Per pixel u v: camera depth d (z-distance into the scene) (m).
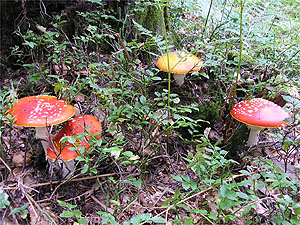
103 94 0.47
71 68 0.63
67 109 0.44
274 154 0.58
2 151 0.45
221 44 0.75
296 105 0.44
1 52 0.68
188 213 0.43
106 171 0.50
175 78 0.64
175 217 0.42
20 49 0.70
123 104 0.56
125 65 0.58
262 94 0.64
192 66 0.56
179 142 0.57
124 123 0.56
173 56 0.58
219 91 0.68
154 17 0.79
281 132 0.63
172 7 0.99
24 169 0.48
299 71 0.70
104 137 0.54
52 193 0.42
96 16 0.69
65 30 0.71
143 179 0.47
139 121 0.46
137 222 0.30
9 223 0.38
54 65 0.66
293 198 0.40
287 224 0.32
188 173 0.51
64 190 0.46
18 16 0.66
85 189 0.47
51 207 0.42
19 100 0.44
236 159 0.56
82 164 0.50
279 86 0.63
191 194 0.45
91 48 0.73
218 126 0.63
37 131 0.45
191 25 0.98
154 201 0.45
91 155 0.51
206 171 0.40
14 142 0.53
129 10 0.70
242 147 0.57
